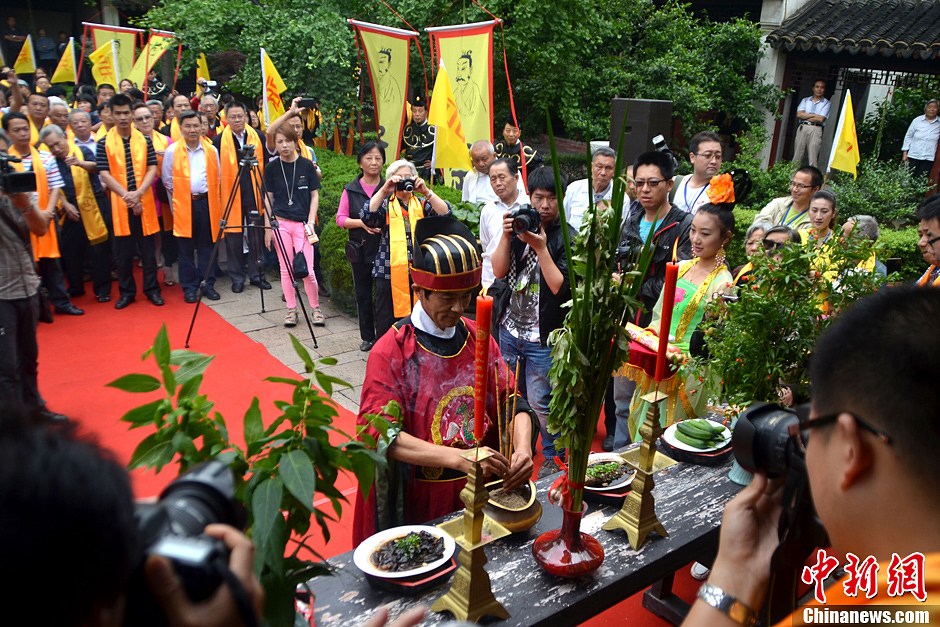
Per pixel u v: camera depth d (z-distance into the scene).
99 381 4.84
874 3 9.50
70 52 10.02
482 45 5.61
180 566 0.73
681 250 3.59
